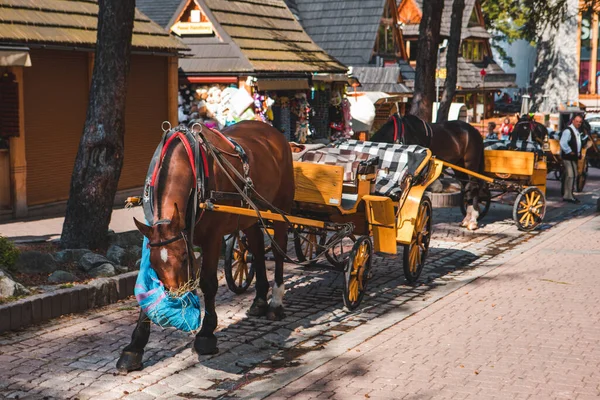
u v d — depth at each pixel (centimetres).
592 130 3200
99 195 1034
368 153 1066
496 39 5816
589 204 2005
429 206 1080
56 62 1532
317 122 2520
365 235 975
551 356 742
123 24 1022
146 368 695
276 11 2455
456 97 4488
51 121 1526
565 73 6016
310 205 940
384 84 3294
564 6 2778
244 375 689
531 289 1034
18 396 617
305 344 784
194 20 2130
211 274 724
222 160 719
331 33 3666
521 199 1499
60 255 956
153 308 620
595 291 1021
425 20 1891
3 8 1435
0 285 813
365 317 893
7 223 1368
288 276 1085
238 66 2072
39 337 762
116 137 1038
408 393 644
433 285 1066
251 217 794
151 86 1800
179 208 644
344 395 640
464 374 690
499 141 2188
